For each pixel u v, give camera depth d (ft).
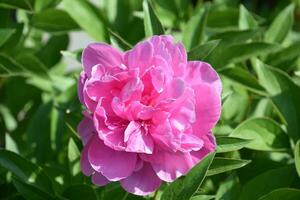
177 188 2.31
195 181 2.29
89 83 2.30
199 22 3.03
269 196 2.49
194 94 2.31
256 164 2.92
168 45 2.36
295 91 2.79
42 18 3.29
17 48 3.34
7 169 2.81
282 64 3.20
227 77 2.99
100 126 2.31
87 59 2.40
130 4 3.36
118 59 2.39
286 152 2.82
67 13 3.27
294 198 2.49
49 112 3.22
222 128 2.91
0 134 3.52
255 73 3.36
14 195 2.84
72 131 2.79
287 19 3.26
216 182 2.88
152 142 2.32
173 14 3.43
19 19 3.71
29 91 3.55
